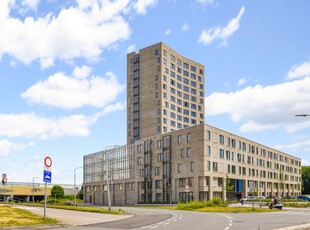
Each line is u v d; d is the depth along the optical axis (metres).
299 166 153.88
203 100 153.75
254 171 111.69
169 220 30.45
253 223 27.19
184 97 145.50
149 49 140.50
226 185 89.12
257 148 115.44
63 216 31.70
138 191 107.31
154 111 135.38
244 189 104.75
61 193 132.12
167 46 140.00
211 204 59.28
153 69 138.12
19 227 21.39
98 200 124.00
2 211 30.81
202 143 88.31
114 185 117.69
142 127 138.00
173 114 138.88
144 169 105.25
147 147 105.06
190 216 36.59
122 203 113.38
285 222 28.23
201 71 155.25
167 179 96.81
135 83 143.12
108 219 31.00
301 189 152.38
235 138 102.25
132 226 24.42
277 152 131.50
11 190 117.38
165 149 98.50
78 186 150.00
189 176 90.38
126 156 113.62
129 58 146.50
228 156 97.75
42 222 24.31
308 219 31.80
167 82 138.00
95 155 128.62
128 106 143.75
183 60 147.62
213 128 92.19
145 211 49.38
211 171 89.69
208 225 25.36
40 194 131.62
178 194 93.25
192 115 147.75
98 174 125.88
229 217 34.81
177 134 95.56
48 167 26.19
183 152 93.12
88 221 28.20
